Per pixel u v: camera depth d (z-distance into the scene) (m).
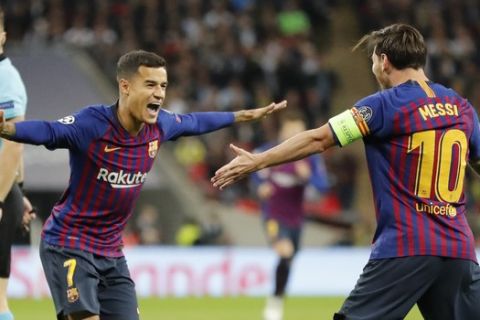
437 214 20.03
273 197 42.91
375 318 19.89
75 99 70.06
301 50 82.38
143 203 71.38
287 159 20.02
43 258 22.47
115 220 22.45
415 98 20.28
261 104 77.38
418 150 20.08
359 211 74.25
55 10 80.88
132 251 58.19
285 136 43.69
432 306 20.41
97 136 21.69
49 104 69.38
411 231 19.89
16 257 55.78
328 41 91.50
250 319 43.69
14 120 24.48
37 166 65.75
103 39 78.88
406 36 20.72
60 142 21.45
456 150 20.28
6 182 23.86
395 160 20.16
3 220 24.75
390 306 19.94
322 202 72.19
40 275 55.97
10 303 51.72
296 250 43.22
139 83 21.67
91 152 21.77
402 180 20.14
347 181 73.69
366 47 21.81
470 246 20.22
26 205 26.23
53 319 42.88
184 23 82.25
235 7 86.25
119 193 22.19
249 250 59.50
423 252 19.81
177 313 46.56
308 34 88.12
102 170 21.92
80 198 22.11
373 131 20.16
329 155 74.81
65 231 22.20
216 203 71.06
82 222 22.19
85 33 79.62
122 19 80.94
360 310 20.00
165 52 79.19
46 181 65.31
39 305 50.56
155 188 69.75
